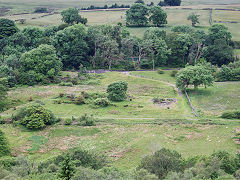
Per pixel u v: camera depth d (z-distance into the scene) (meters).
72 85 135.38
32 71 138.00
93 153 69.25
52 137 86.69
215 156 58.34
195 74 119.19
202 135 85.38
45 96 121.12
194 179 48.91
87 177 51.44
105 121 96.44
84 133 88.75
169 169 56.03
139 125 93.25
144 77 144.50
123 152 77.62
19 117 94.94
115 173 54.91
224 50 155.88
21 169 58.06
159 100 113.75
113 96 114.38
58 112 104.56
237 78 136.12
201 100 113.50
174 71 147.00
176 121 95.25
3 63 145.12
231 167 56.38
